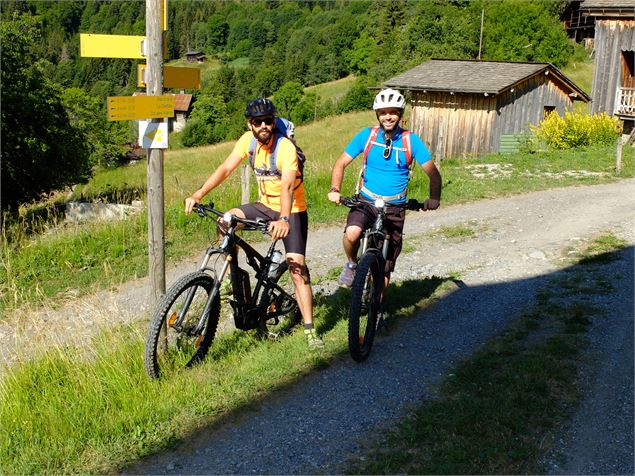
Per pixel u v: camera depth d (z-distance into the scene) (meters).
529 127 26.66
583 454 3.91
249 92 122.12
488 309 6.43
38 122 25.23
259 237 10.34
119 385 4.67
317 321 5.98
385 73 71.31
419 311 6.40
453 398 4.56
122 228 10.68
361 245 5.50
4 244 10.19
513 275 7.62
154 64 4.85
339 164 5.55
